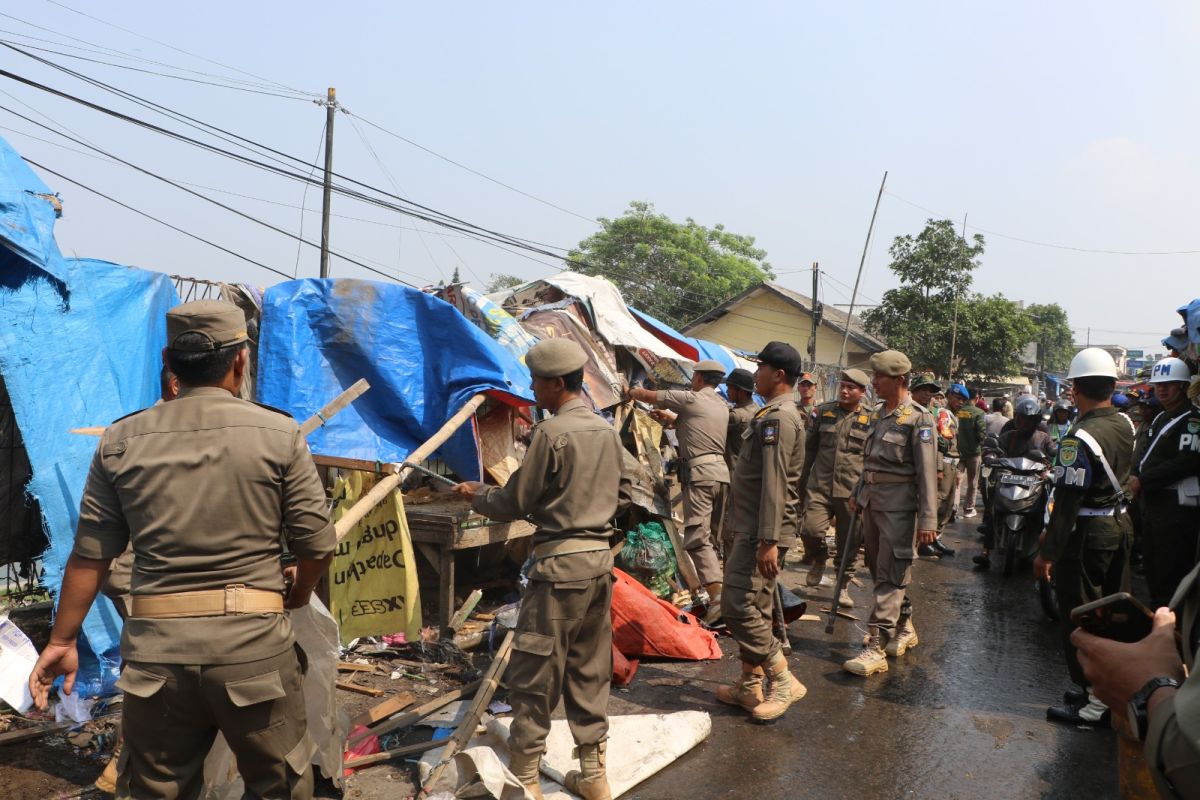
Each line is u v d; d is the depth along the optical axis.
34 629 5.11
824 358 35.34
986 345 30.03
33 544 5.33
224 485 2.50
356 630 4.95
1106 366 4.76
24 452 5.23
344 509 5.07
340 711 3.76
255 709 2.52
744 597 4.62
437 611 6.02
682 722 4.39
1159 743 1.33
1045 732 4.63
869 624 5.61
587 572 3.48
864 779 4.02
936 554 9.73
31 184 4.50
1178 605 1.55
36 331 4.42
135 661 2.44
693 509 6.38
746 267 48.94
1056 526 4.66
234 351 2.70
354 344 5.46
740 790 3.87
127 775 2.52
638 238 45.88
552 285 8.67
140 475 2.48
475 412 5.67
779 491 4.47
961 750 4.37
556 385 3.64
